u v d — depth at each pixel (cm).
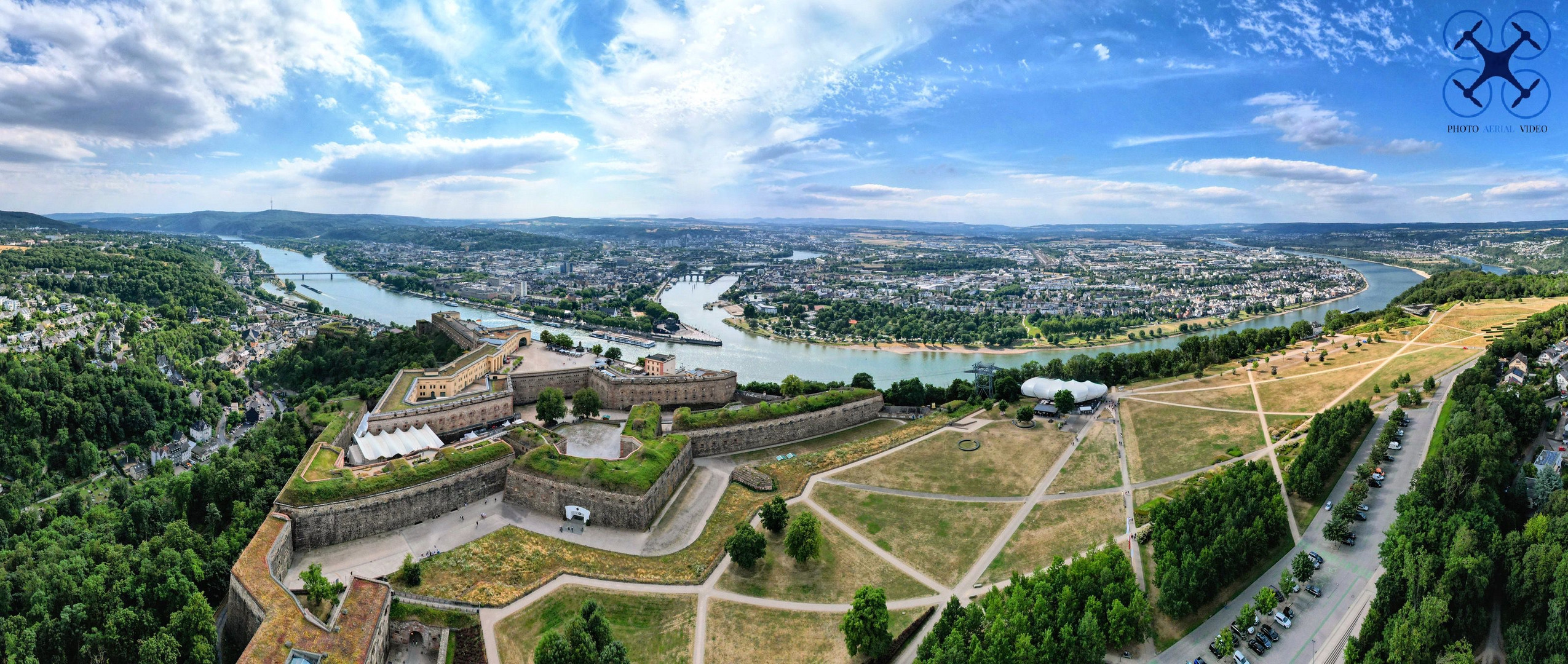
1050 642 18762
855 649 19700
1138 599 19850
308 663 18288
